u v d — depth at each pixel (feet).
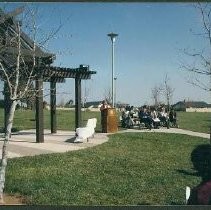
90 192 28.02
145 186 30.37
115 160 41.37
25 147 49.75
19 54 25.26
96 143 55.36
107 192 28.30
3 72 25.02
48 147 50.06
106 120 72.13
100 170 35.83
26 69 29.19
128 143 56.54
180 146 55.26
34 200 25.20
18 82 25.82
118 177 33.32
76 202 25.40
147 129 84.07
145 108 86.33
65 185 29.43
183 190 29.25
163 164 40.22
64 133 72.59
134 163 40.04
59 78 66.33
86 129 57.52
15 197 26.00
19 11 26.68
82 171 35.01
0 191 24.43
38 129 55.31
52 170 34.73
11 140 58.18
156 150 50.72
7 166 35.60
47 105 153.28
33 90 26.40
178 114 163.73
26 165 36.60
